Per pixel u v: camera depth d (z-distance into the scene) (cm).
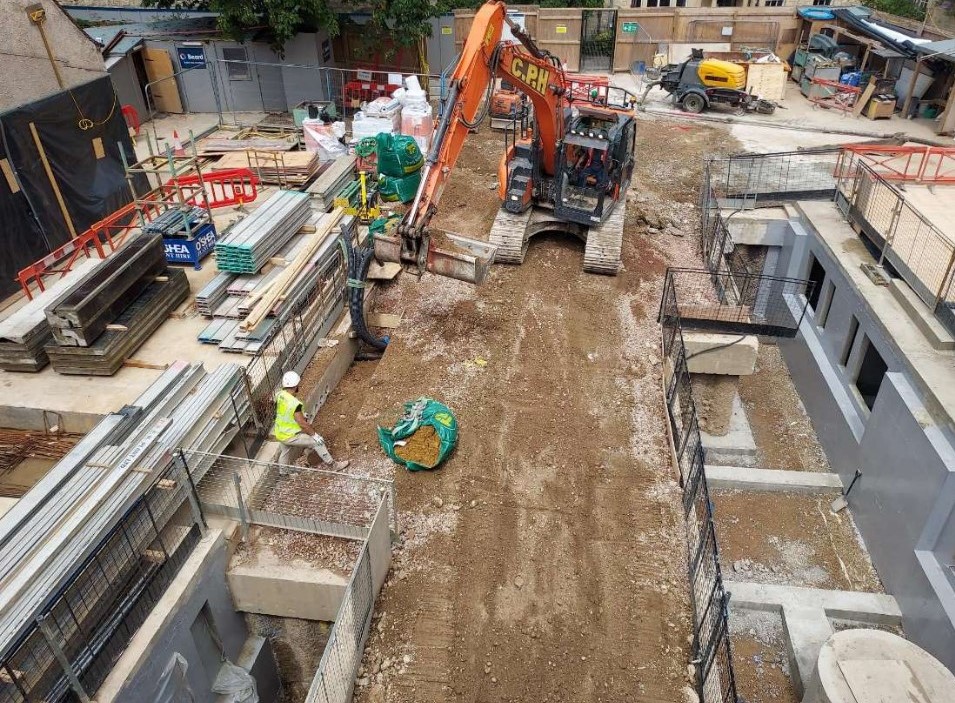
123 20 2648
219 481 916
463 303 1433
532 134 1518
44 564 724
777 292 1645
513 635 851
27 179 1433
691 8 2862
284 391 978
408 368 1254
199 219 1426
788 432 1422
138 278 1186
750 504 1254
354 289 1221
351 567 874
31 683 678
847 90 2494
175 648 796
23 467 973
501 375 1246
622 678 811
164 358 1137
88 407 1025
